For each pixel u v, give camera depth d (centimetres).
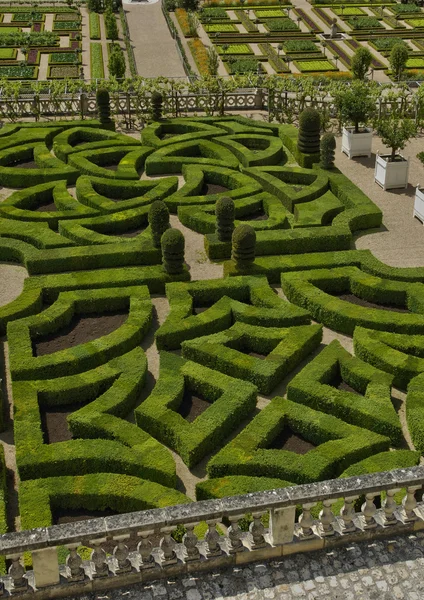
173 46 7331
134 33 7806
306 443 2056
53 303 2700
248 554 1423
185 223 3378
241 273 2880
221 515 1349
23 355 2356
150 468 1886
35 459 1909
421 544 1462
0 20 8025
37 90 4753
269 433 2009
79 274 2856
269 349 2452
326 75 6219
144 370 2281
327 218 3366
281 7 8775
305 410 2083
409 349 2388
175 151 4097
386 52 7000
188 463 1970
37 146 4172
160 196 3553
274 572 1409
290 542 1438
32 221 3334
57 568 1337
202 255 3147
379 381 2195
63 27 7806
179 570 1404
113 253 2992
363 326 2550
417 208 3388
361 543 1466
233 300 2680
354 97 4038
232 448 1941
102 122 4491
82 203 3569
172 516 1330
